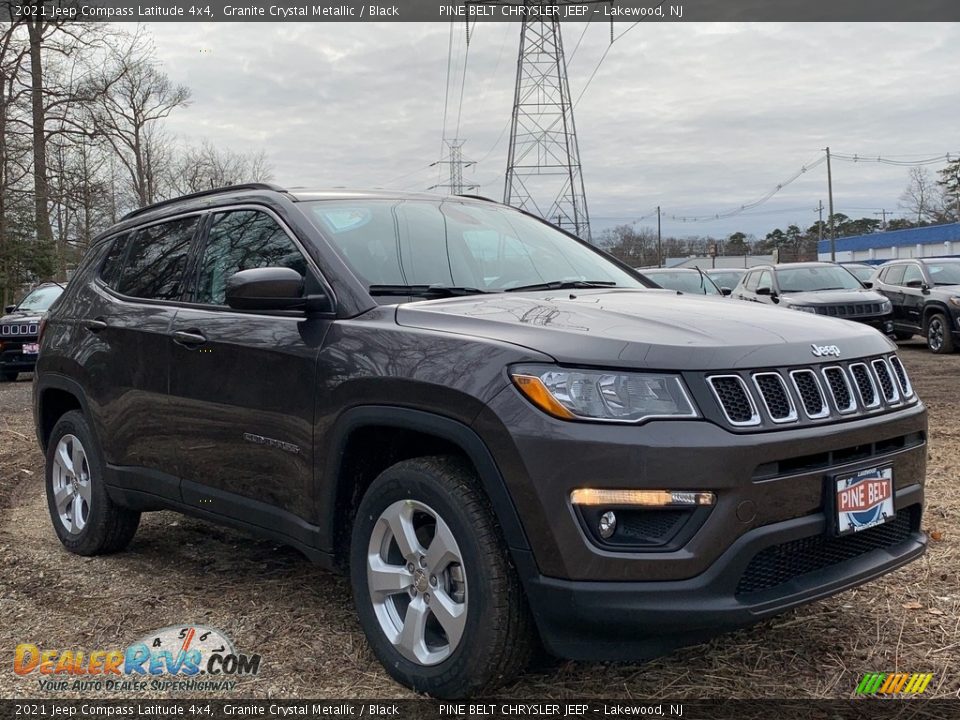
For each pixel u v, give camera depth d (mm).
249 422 3434
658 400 2510
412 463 2881
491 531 2629
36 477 6684
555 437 2479
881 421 2857
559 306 3055
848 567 2801
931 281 15328
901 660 3086
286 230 3564
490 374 2623
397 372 2842
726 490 2467
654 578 2455
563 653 2559
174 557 4484
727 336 2723
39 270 27391
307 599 3799
